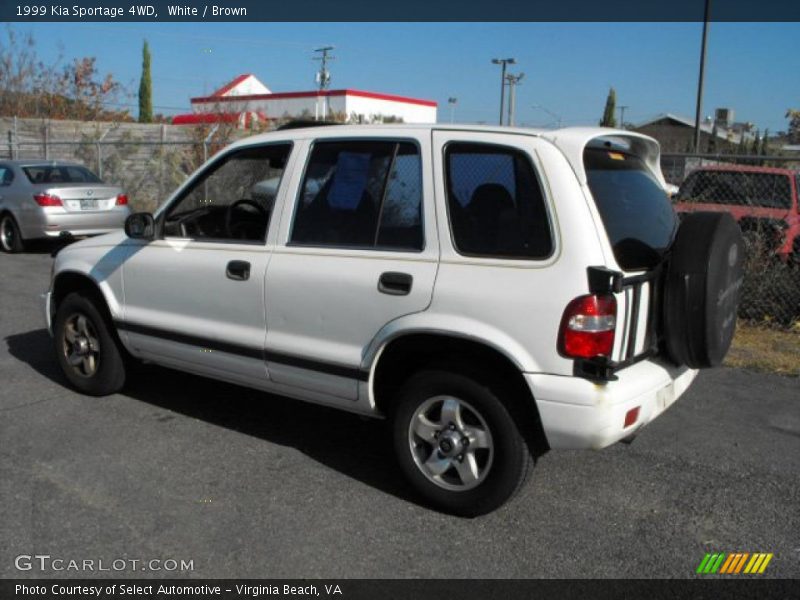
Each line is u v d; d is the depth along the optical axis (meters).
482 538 3.66
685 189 9.44
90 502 3.94
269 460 4.52
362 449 4.72
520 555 3.52
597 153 3.76
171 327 4.81
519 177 3.59
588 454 4.69
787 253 8.20
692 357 3.71
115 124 22.09
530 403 3.61
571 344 3.37
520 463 3.65
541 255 3.48
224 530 3.69
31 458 4.47
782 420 5.36
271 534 3.66
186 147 18.41
